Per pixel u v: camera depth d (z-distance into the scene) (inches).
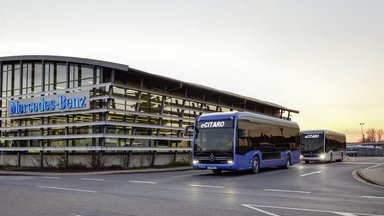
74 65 1256.8
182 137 1405.0
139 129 1266.0
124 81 1235.2
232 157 859.4
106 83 1150.3
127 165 1232.2
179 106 1392.7
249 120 932.6
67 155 1208.2
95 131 1173.1
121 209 415.5
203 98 1501.0
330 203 457.1
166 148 1339.8
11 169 1188.5
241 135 885.8
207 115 915.4
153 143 1309.1
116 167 1163.3
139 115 1240.2
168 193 554.6
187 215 380.5
